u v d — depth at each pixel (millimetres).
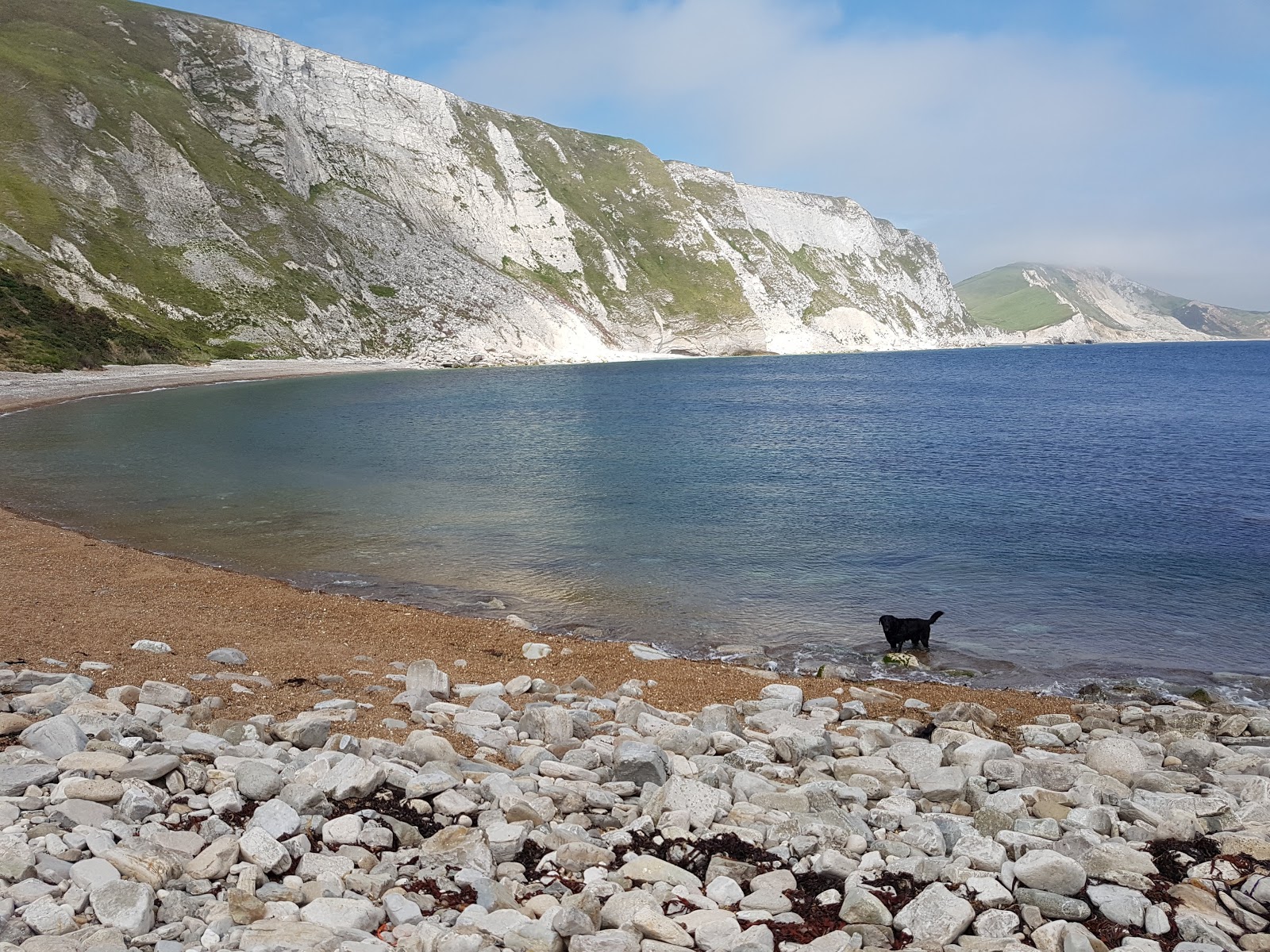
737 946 4879
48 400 59094
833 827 6305
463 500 26688
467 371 116688
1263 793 7434
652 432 48062
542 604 16203
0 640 11156
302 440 41594
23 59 111375
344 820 6062
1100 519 24172
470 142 176375
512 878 5676
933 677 13023
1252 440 42406
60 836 5410
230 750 7230
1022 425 51938
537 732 8836
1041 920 5402
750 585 17594
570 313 160125
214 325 99875
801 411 63375
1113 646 14375
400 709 9570
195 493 26781
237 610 14422
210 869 5250
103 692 9227
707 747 8617
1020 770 7871
